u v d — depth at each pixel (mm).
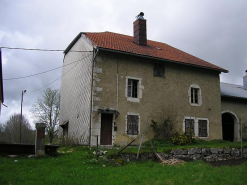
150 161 9578
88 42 15008
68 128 16844
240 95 20031
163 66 16062
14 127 29531
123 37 18156
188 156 11188
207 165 9109
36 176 7055
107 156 9555
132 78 14852
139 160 9789
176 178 7152
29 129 29844
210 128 17000
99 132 13430
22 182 6488
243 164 9594
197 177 7336
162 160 9945
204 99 17172
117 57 14641
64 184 6359
